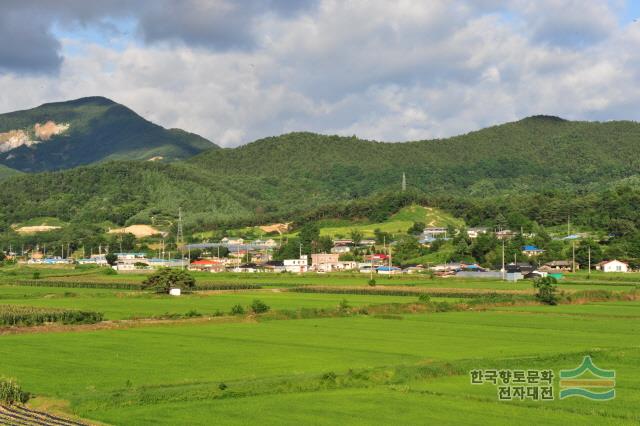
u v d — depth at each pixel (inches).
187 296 6476.4
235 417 2044.8
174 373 2667.3
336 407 2146.9
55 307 5211.6
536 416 2043.6
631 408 2130.9
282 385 2400.3
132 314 4822.8
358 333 3831.2
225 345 3385.8
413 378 2544.3
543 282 5629.9
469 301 5462.6
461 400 2234.3
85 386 2443.4
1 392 2231.8
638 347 3218.5
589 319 4517.7
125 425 1978.3
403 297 6215.6
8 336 3762.3
